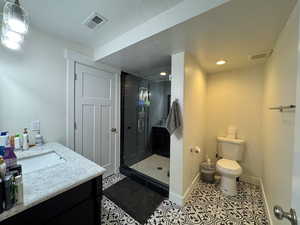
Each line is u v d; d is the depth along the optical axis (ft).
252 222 5.16
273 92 5.31
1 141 4.36
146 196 6.63
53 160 4.38
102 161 8.07
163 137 12.50
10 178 2.16
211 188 7.33
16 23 3.08
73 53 6.39
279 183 4.21
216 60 6.84
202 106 8.29
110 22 4.88
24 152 4.60
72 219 2.95
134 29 5.17
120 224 5.00
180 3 3.89
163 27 4.26
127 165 9.76
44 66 5.58
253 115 7.80
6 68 4.71
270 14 3.49
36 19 4.77
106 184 7.64
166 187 6.91
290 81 3.56
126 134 9.88
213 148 9.05
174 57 6.06
